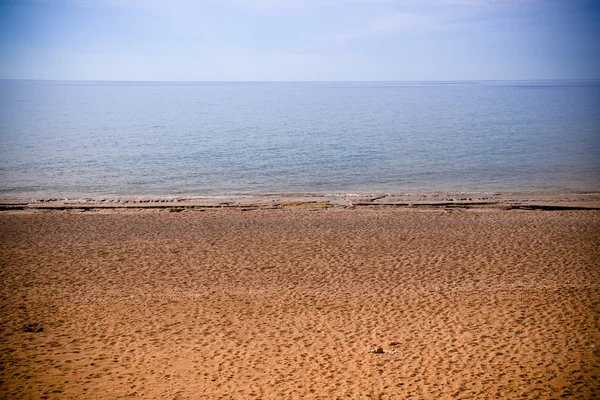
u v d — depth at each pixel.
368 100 113.19
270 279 13.77
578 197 24.48
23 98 112.19
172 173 30.33
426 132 48.72
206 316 11.45
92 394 8.14
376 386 8.24
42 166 31.92
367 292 12.74
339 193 25.84
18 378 8.67
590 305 11.54
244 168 31.80
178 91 191.88
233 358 9.43
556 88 180.00
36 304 12.14
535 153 36.38
